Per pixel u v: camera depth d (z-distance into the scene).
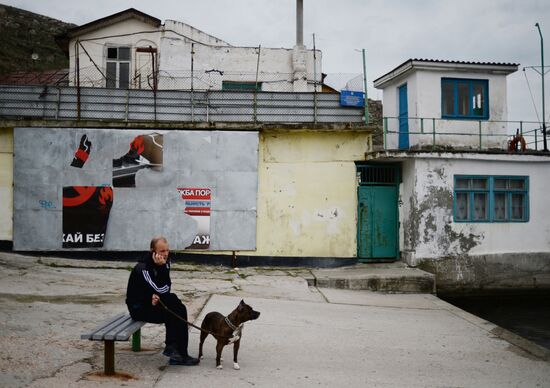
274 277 12.73
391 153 13.55
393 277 12.52
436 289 13.86
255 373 5.92
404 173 14.52
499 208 14.55
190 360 5.95
